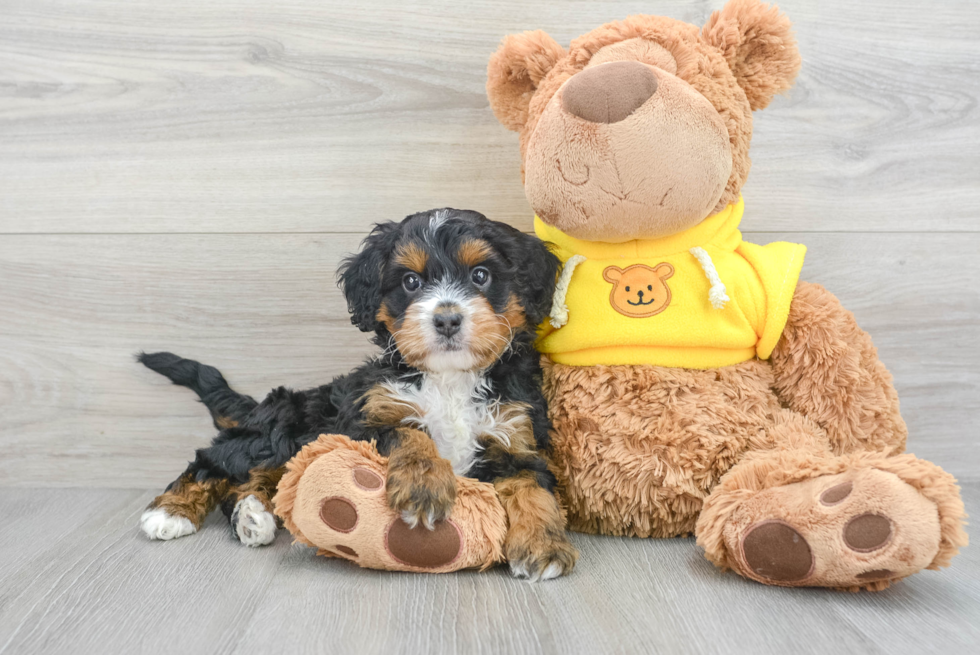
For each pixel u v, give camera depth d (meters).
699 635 0.57
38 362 0.86
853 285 0.86
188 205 0.85
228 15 0.84
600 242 0.73
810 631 0.57
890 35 0.84
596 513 0.72
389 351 0.72
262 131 0.85
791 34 0.70
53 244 0.85
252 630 0.58
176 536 0.74
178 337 0.86
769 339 0.72
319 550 0.68
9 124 0.84
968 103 0.85
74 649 0.56
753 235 0.85
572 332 0.72
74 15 0.83
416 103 0.84
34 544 0.72
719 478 0.69
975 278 0.86
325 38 0.84
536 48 0.72
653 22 0.70
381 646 0.56
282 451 0.75
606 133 0.66
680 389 0.70
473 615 0.59
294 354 0.86
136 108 0.84
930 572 0.65
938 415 0.87
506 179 0.85
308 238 0.85
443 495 0.63
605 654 0.55
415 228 0.71
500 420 0.70
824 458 0.63
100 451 0.87
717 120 0.67
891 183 0.85
